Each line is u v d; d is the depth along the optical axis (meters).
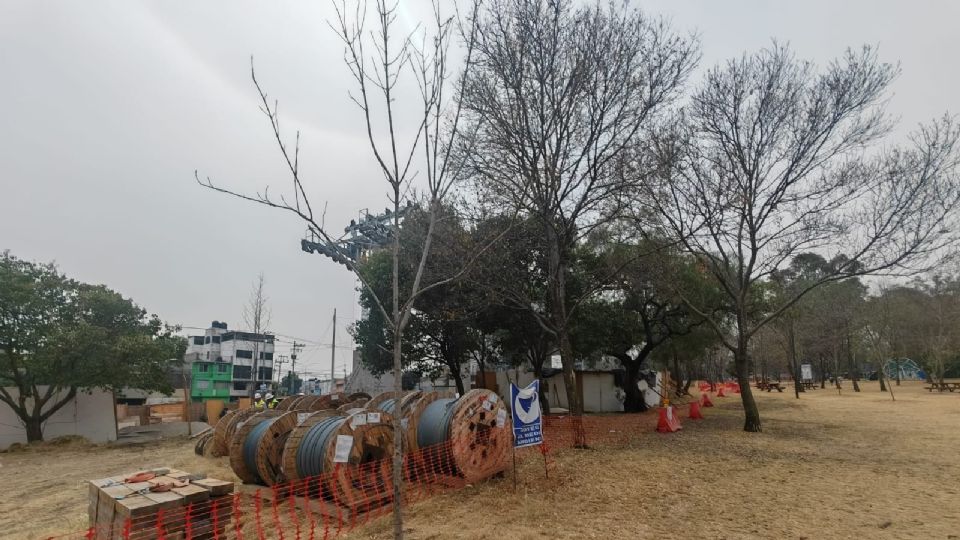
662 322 27.52
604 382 32.09
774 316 18.45
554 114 14.45
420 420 9.96
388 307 25.48
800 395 44.19
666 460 11.99
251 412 16.16
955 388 44.03
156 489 6.18
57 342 20.72
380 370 29.80
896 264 16.33
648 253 16.84
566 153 15.11
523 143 14.42
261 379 67.69
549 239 15.35
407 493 8.96
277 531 7.43
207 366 66.94
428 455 9.38
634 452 13.18
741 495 8.78
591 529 7.02
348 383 44.91
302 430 9.30
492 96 14.37
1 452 20.70
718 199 17.92
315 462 8.55
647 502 8.34
